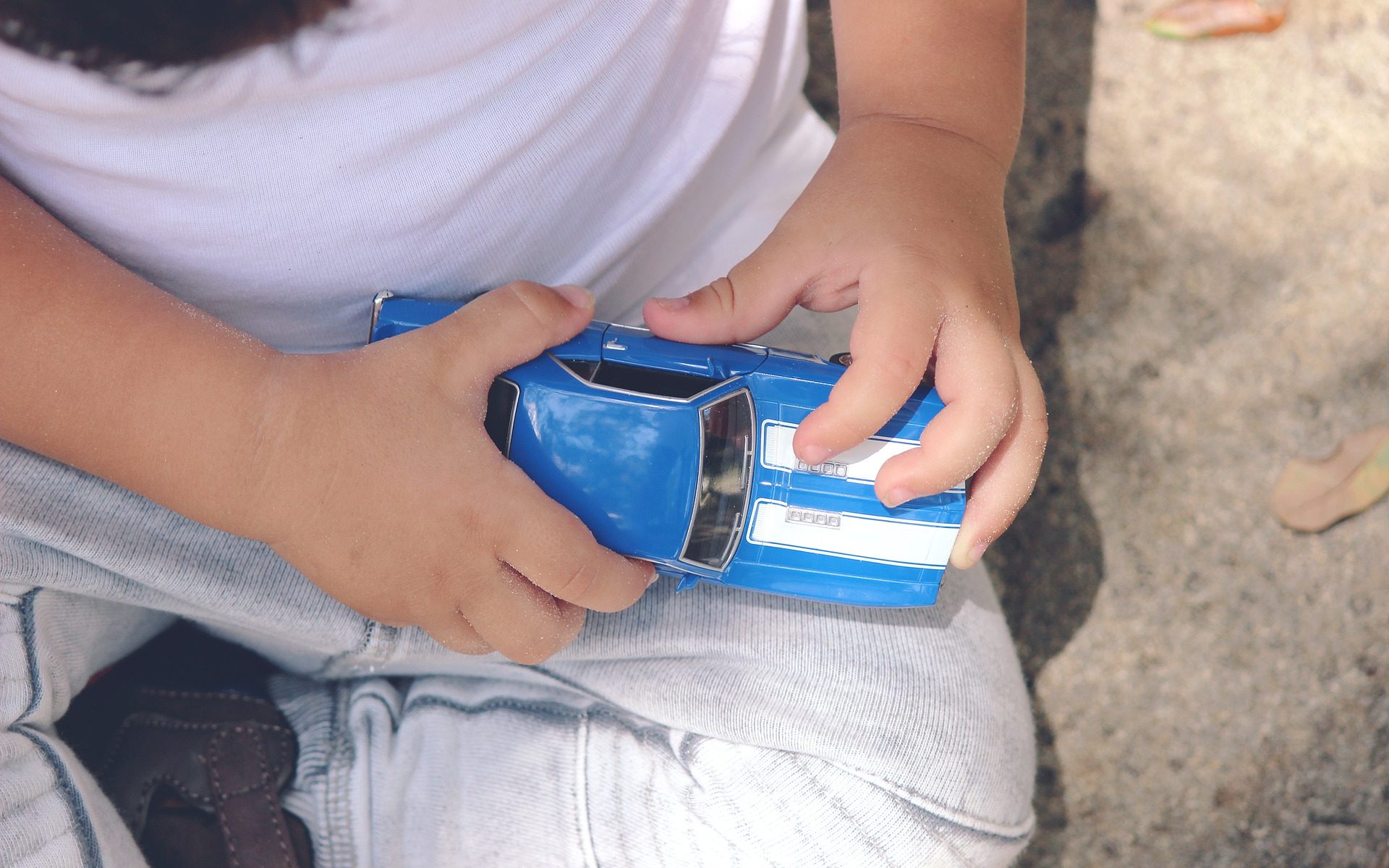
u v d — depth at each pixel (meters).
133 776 0.96
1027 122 1.46
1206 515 1.36
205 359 0.71
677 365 0.79
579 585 0.77
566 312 0.79
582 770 0.94
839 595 0.83
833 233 0.83
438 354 0.75
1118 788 1.29
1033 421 0.83
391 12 0.67
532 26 0.74
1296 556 1.34
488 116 0.76
